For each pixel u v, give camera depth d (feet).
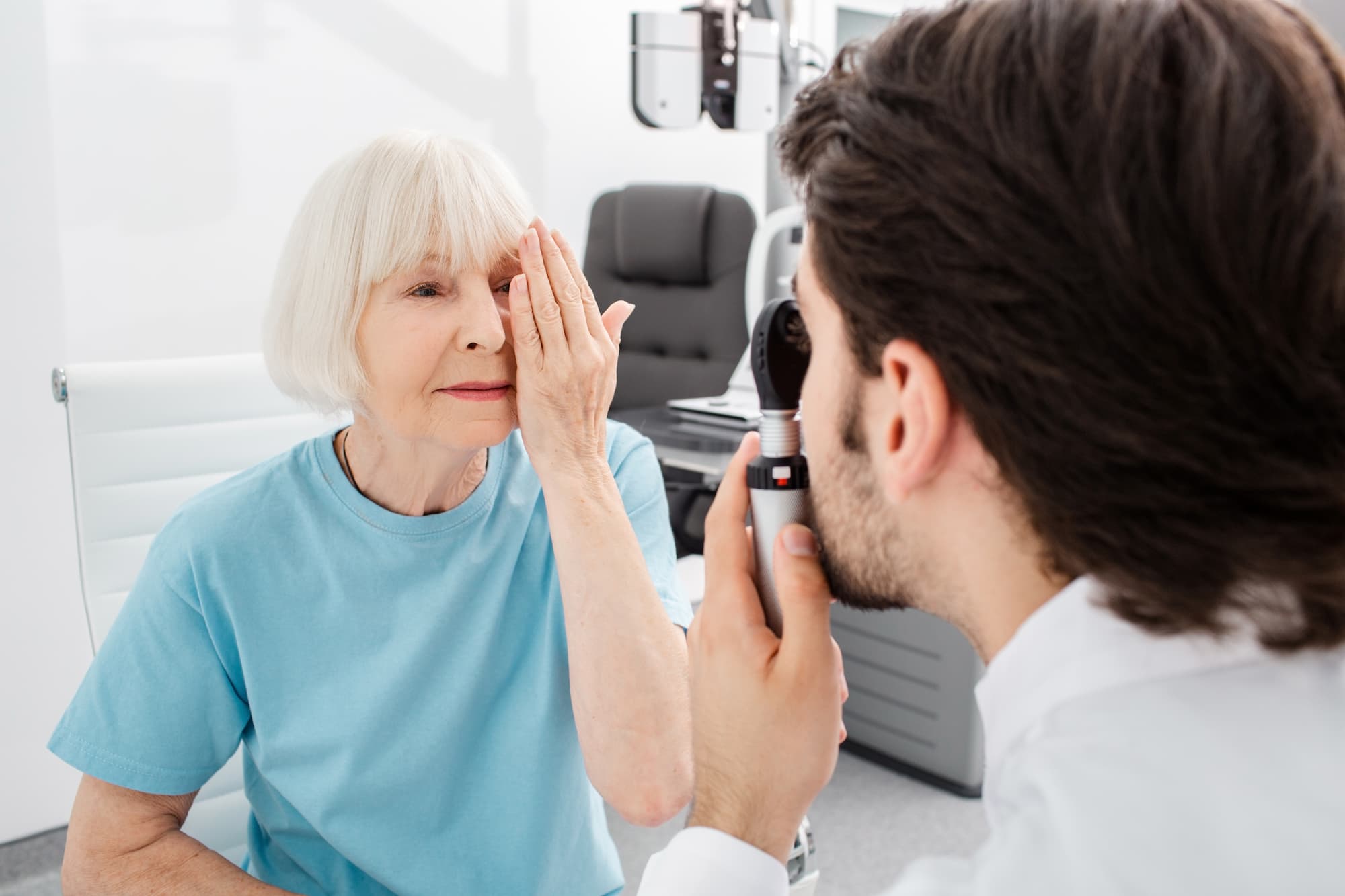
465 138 2.96
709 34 8.98
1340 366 1.26
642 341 10.26
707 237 9.92
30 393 7.01
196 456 4.28
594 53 11.10
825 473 1.68
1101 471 1.34
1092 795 1.27
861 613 8.20
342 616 2.99
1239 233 1.23
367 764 2.98
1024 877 1.25
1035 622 1.46
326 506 3.03
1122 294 1.27
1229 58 1.25
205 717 2.98
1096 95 1.27
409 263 2.75
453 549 3.06
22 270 6.89
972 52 1.38
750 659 1.83
